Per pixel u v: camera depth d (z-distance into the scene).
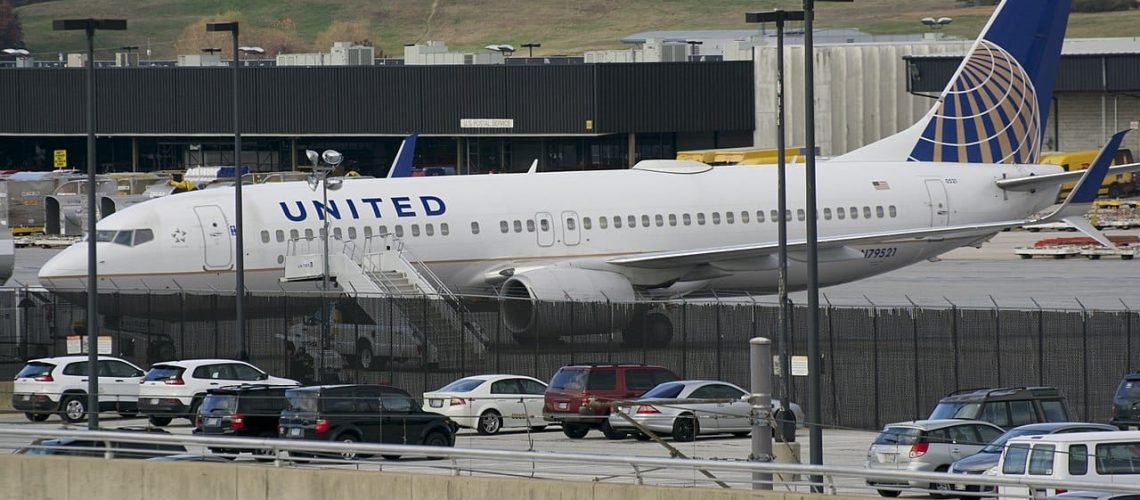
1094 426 139.25
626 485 113.31
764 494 108.62
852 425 196.25
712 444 175.12
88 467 134.12
